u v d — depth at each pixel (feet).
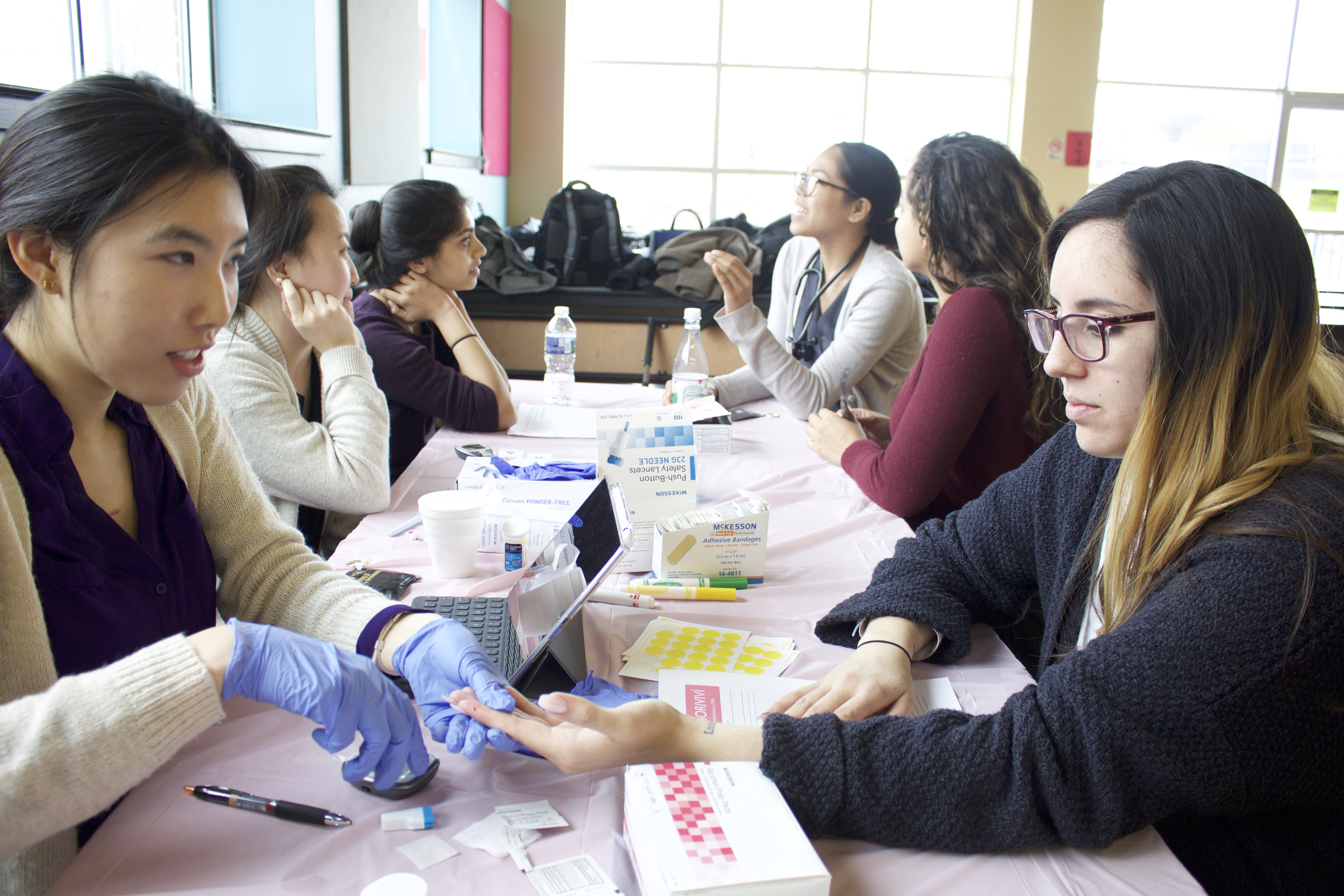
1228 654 2.18
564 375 7.46
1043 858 2.28
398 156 13.26
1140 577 2.59
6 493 2.38
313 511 5.31
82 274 2.25
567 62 22.16
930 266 5.60
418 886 1.87
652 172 23.93
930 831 2.26
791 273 9.00
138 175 2.18
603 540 2.85
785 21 22.97
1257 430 2.43
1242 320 2.37
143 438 2.89
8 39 5.59
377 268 6.82
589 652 3.26
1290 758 2.25
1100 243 2.53
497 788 2.42
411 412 6.62
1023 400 5.09
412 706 2.57
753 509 3.95
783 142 23.81
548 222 14.35
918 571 3.50
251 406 4.73
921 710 2.93
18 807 1.92
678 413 4.23
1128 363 2.54
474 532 3.83
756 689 3.02
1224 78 23.11
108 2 6.65
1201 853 2.57
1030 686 2.47
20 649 2.32
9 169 2.25
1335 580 2.16
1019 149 22.34
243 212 2.48
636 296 14.16
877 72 23.25
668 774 2.25
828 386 7.30
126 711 2.05
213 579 3.10
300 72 10.00
